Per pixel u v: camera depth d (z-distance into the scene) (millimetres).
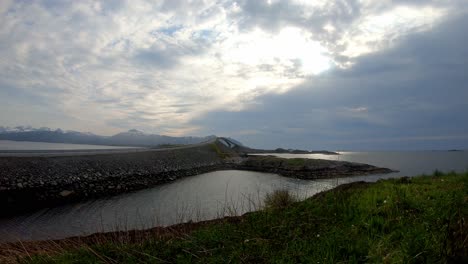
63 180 26531
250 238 5812
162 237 6883
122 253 5523
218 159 77188
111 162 36312
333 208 7453
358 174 51938
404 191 8391
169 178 41156
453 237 4016
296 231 5965
